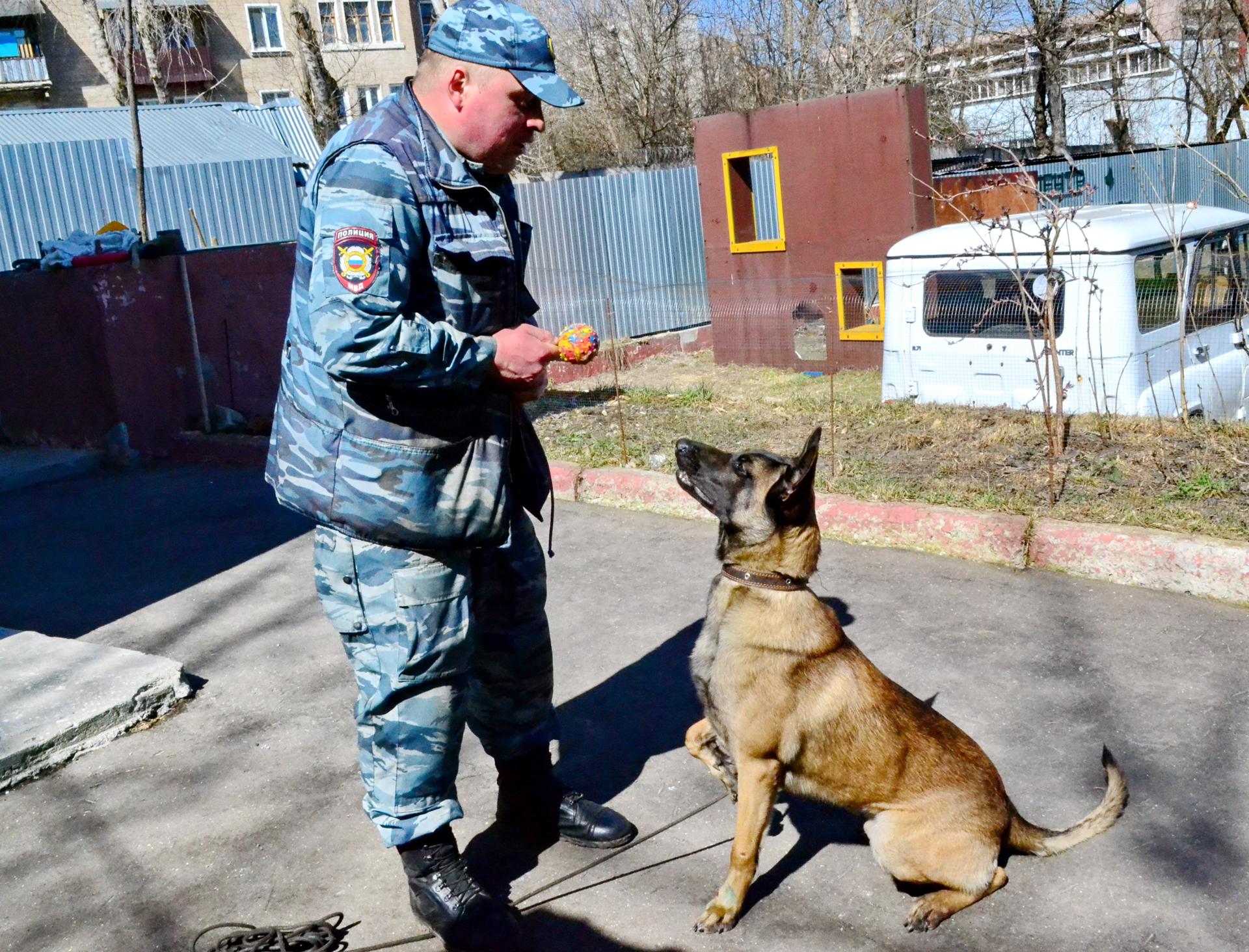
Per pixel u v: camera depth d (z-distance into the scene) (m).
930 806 2.92
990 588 5.06
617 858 3.29
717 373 12.80
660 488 6.59
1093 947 2.78
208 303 9.37
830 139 11.77
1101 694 4.05
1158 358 7.43
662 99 28.55
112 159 15.16
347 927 3.01
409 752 2.83
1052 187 15.93
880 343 11.63
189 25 38.91
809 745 2.96
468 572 2.87
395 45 44.25
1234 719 3.78
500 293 2.84
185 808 3.66
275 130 20.11
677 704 4.25
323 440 2.68
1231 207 19.88
